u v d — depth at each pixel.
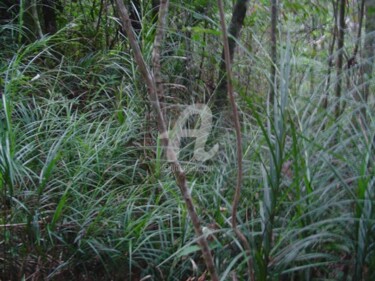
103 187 3.19
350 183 2.38
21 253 2.89
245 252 2.16
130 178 3.41
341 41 3.54
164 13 3.24
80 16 5.52
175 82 4.27
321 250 2.34
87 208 3.08
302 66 2.85
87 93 4.53
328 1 4.36
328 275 2.34
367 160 2.28
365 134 2.43
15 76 4.02
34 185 3.14
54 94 4.09
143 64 2.21
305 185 2.33
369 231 2.15
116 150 3.53
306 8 4.07
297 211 2.29
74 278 2.90
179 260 2.82
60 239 2.85
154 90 2.24
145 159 3.59
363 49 3.05
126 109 3.95
